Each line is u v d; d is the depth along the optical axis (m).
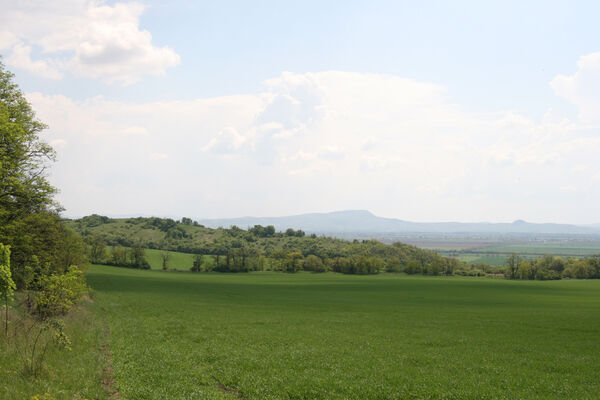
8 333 20.84
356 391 21.28
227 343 33.34
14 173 32.72
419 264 185.75
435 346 37.09
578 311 69.19
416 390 22.05
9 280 17.98
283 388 21.00
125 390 17.55
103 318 42.47
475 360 31.16
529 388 23.53
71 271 28.38
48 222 44.91
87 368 19.77
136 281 108.44
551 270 181.75
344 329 46.28
